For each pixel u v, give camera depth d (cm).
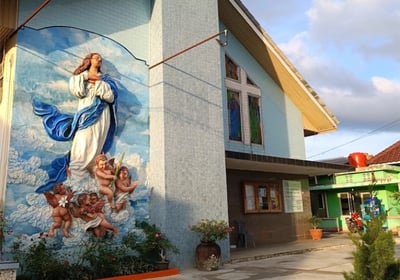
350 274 509
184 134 1091
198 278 879
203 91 1174
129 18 1106
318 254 1256
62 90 939
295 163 1450
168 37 1110
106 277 854
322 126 1833
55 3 966
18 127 859
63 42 963
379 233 494
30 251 805
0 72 940
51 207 873
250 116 1556
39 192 862
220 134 1194
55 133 905
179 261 1003
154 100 1084
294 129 1739
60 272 798
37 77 905
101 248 896
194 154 1104
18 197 836
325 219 2245
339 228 2192
